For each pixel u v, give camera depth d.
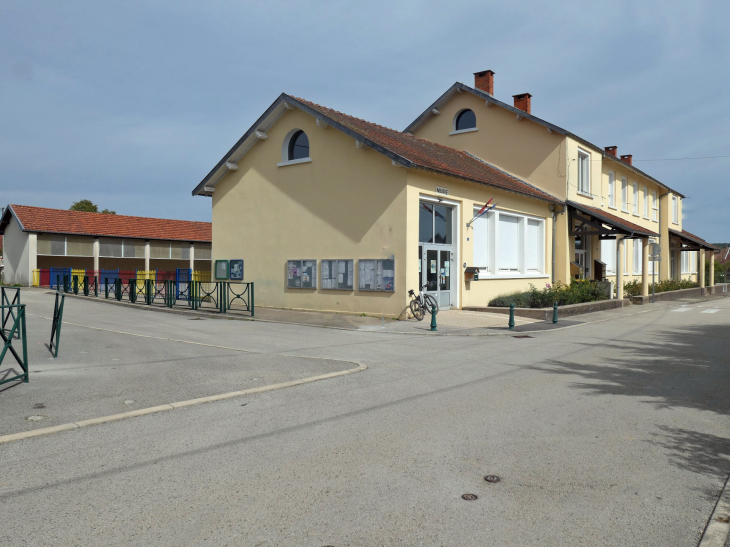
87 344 11.40
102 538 3.46
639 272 34.47
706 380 8.16
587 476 4.48
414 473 4.51
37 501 3.97
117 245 37.41
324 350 10.91
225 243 21.16
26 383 7.65
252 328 14.53
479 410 6.43
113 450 5.03
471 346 11.63
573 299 20.67
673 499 4.08
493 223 20.16
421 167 15.64
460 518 3.74
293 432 5.57
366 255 16.89
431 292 17.42
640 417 6.16
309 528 3.59
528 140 24.17
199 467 4.62
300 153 19.25
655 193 37.16
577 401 6.87
